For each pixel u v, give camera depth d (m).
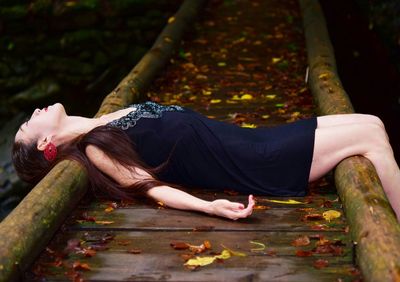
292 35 10.02
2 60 11.42
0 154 10.63
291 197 4.39
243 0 12.41
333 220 3.98
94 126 4.48
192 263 3.43
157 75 7.82
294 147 4.37
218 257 3.49
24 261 3.36
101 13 11.48
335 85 6.18
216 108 6.57
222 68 8.27
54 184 4.01
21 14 11.27
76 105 11.59
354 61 10.24
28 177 4.55
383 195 3.80
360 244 3.35
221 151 4.41
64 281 3.31
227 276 3.30
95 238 3.80
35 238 3.52
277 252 3.57
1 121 11.39
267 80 7.70
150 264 3.46
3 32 11.38
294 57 8.81
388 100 9.63
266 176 4.41
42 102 11.46
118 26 11.57
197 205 4.08
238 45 9.46
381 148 4.36
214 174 4.42
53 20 11.39
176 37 9.08
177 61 8.62
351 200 3.83
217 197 4.45
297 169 4.39
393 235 3.27
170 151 4.39
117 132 4.31
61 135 4.44
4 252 3.24
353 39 10.35
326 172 4.41
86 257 3.55
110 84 11.66
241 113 6.34
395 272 2.93
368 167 4.16
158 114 4.47
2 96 11.44
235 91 7.22
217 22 10.87
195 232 3.85
